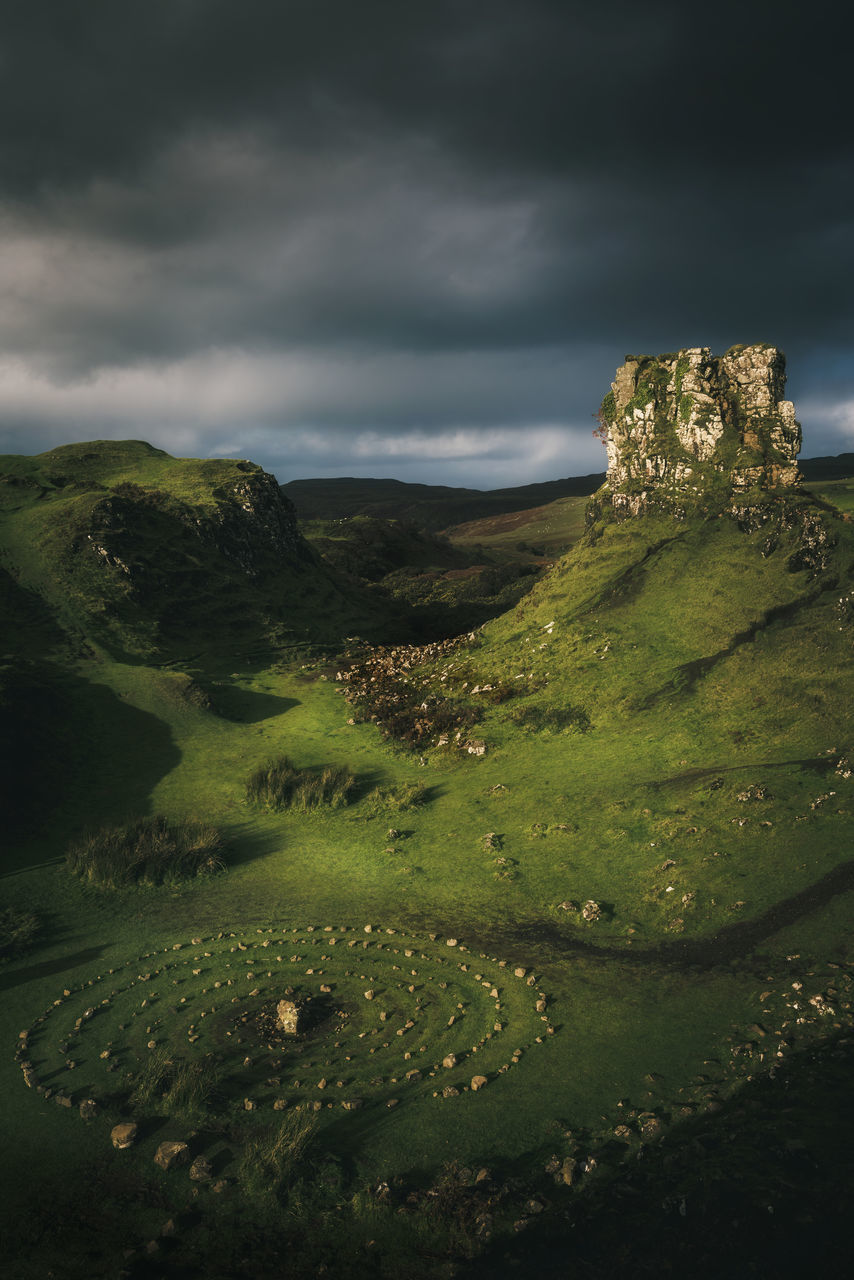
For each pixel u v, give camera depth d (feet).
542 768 74.54
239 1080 35.96
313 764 84.84
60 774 78.74
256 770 82.33
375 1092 34.53
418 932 49.06
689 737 73.10
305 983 44.06
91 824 69.77
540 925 48.62
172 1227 27.73
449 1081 34.91
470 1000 41.39
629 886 51.60
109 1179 30.32
